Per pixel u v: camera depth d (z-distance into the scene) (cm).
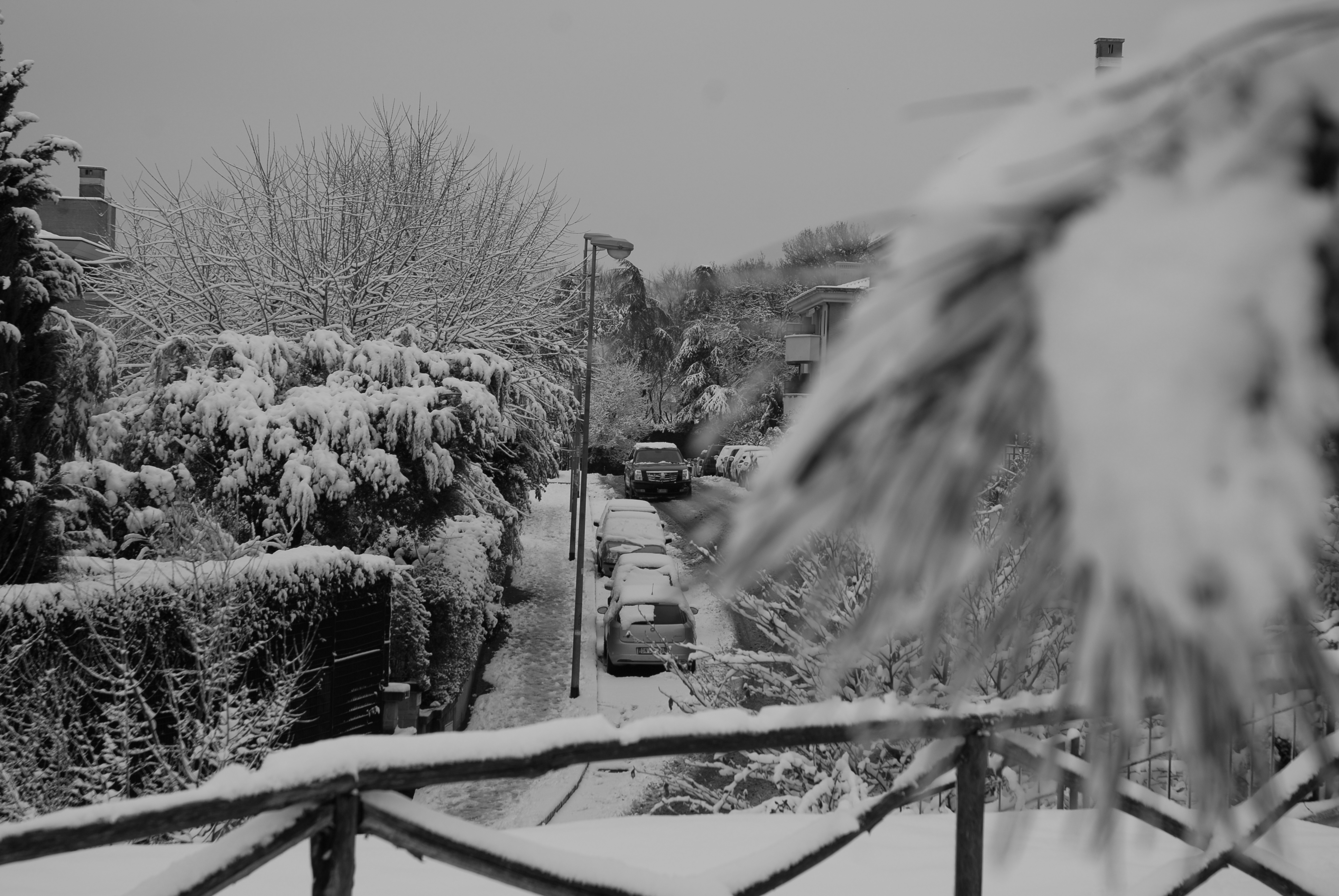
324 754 136
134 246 1797
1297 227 21
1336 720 26
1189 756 20
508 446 1859
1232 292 20
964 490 22
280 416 1223
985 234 22
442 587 1356
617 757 153
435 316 1923
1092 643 20
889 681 321
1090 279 21
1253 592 19
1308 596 19
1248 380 20
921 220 23
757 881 164
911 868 260
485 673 1619
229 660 757
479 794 1115
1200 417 19
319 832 136
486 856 143
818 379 24
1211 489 19
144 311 1800
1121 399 20
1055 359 21
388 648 1104
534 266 2070
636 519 2361
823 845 173
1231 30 23
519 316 2034
